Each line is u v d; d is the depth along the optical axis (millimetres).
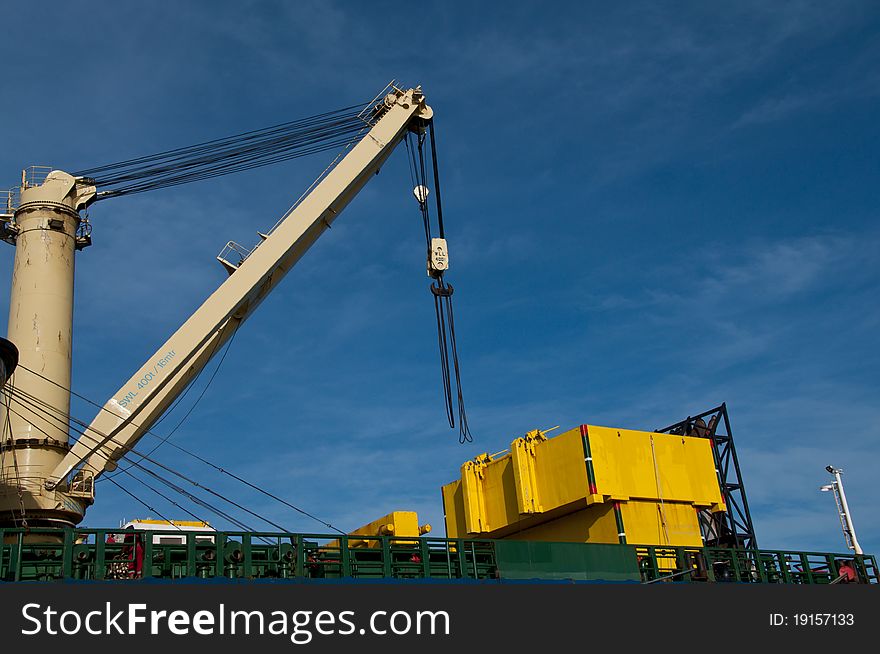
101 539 24766
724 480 39938
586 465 34344
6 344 26922
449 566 28719
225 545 25719
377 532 38125
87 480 29750
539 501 35906
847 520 40406
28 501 28594
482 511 38469
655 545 33688
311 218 32938
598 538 34688
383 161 35625
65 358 31312
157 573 25625
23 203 32750
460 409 35281
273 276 33375
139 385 30047
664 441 37062
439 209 36781
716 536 37875
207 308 31188
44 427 29812
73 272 32812
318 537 26953
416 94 35656
